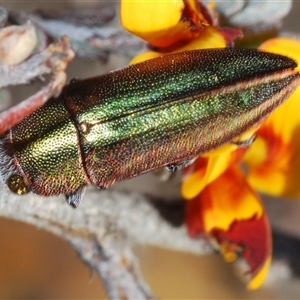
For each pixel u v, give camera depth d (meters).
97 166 0.11
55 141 0.11
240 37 0.12
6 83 0.11
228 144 0.12
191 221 0.13
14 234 0.15
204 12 0.12
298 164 0.12
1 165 0.11
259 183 0.13
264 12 0.12
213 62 0.11
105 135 0.11
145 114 0.11
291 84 0.11
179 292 0.15
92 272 0.13
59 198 0.12
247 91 0.11
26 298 0.15
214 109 0.11
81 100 0.11
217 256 0.15
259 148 0.12
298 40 0.12
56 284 0.15
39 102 0.11
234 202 0.13
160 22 0.11
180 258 0.15
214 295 0.15
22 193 0.11
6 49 0.11
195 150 0.11
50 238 0.15
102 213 0.13
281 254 0.14
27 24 0.12
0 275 0.15
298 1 0.13
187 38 0.12
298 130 0.12
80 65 0.13
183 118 0.11
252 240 0.13
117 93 0.11
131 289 0.13
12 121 0.11
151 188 0.13
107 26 0.13
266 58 0.11
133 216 0.13
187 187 0.12
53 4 0.14
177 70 0.11
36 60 0.11
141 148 0.11
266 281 0.14
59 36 0.13
